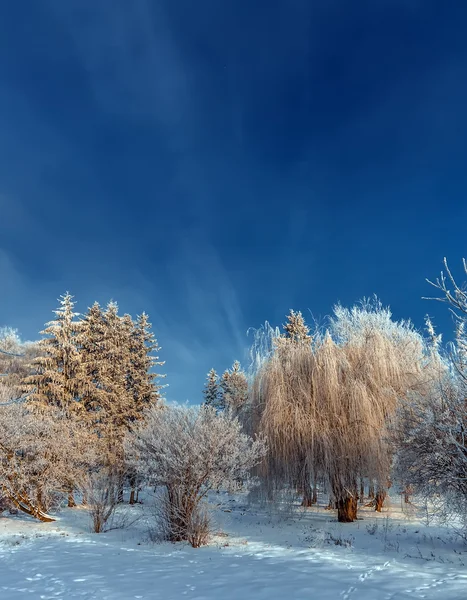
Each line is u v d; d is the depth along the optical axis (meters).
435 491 10.33
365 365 17.97
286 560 9.59
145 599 6.56
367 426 16.53
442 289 6.34
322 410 17.33
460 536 11.93
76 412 28.58
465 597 6.03
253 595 6.53
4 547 13.32
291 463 17.27
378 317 21.19
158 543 13.05
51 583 7.97
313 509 20.86
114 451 25.66
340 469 16.59
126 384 31.05
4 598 6.88
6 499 19.86
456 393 9.70
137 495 23.89
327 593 6.47
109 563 9.94
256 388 19.41
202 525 12.77
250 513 19.05
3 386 26.86
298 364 18.66
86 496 16.73
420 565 8.73
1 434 18.91
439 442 9.42
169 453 13.66
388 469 16.08
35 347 36.22
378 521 16.39
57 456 19.95
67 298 31.42
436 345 11.66
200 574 8.34
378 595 6.26
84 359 31.20
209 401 44.56
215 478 13.49
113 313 33.19
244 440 14.76
